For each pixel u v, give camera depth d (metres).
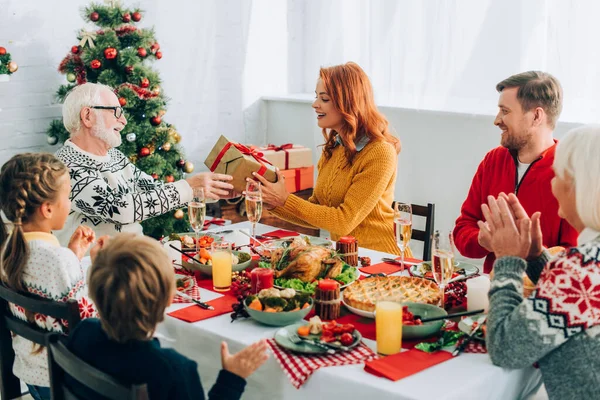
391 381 1.46
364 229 2.73
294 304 1.79
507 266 1.58
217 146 2.68
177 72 4.70
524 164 2.44
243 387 1.44
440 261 1.81
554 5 3.89
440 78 4.36
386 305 1.61
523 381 1.65
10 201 1.73
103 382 1.26
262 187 2.60
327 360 1.56
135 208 2.57
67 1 3.99
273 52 5.23
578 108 3.90
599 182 1.46
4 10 3.75
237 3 4.93
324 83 2.64
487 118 4.08
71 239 1.94
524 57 4.04
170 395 1.31
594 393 1.44
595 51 3.80
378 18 4.59
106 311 1.30
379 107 4.56
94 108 2.64
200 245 2.35
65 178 1.80
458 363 1.55
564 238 2.34
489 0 4.11
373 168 2.62
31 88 3.91
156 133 3.77
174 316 1.82
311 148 5.03
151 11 4.46
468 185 4.27
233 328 1.76
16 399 1.89
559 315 1.43
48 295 1.74
